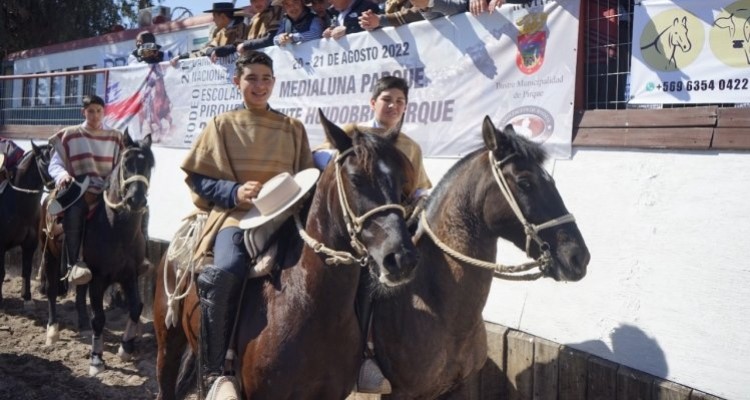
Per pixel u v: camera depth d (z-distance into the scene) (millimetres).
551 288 4582
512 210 3414
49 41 20297
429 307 3666
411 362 3691
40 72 14258
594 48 4426
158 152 9047
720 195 3727
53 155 6672
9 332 7484
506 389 4660
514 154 3422
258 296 3219
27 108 12398
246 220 3184
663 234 3975
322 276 3021
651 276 4012
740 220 3629
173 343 3986
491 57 4930
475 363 3871
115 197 6270
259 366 3072
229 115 3420
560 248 3322
